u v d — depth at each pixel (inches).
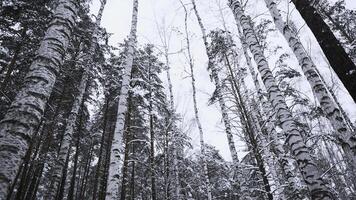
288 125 251.1
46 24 509.7
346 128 289.1
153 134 606.2
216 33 465.7
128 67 408.2
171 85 622.8
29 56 506.6
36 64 150.2
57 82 612.7
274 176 359.3
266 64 298.5
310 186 215.6
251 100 402.0
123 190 617.9
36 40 537.6
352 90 150.6
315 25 175.2
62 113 735.1
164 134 562.3
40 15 511.5
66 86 626.2
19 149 121.5
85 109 774.5
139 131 812.6
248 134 354.0
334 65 160.7
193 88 589.3
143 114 692.1
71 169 1181.7
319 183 212.4
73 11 185.0
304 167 224.7
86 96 743.7
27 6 500.1
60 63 163.3
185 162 617.0
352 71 152.9
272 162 364.8
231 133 441.4
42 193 1012.5
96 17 646.5
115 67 740.0
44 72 148.6
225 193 676.1
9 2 490.9
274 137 395.9
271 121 400.2
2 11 502.0
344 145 288.8
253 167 363.6
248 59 548.1
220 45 448.5
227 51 437.7
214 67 476.1
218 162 416.2
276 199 361.4
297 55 325.4
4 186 108.6
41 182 971.3
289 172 357.7
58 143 756.0
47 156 596.1
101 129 940.0
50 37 163.6
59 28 169.8
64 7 180.9
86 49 653.3
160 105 703.1
